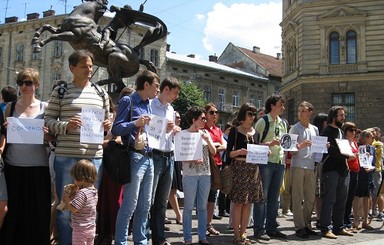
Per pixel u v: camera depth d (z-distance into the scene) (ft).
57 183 17.42
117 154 18.38
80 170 16.69
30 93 18.02
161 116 21.27
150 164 19.49
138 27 153.79
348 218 32.40
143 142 18.92
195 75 177.47
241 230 24.54
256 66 209.77
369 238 28.50
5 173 17.42
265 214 27.58
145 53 160.25
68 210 17.26
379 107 109.19
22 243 17.40
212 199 27.81
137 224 19.49
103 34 34.42
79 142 17.31
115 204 21.06
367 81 110.83
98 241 21.26
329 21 115.03
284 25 132.26
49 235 17.83
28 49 166.50
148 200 19.49
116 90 35.63
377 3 111.04
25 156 17.46
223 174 24.34
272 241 25.64
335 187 28.22
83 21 33.01
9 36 171.22
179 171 29.30
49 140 17.97
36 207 17.53
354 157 30.37
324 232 27.91
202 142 23.30
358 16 112.27
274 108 26.89
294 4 124.16
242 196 24.06
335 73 113.91
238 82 194.70
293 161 28.04
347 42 114.32
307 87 116.57
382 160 39.96
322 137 27.53
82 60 17.70
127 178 18.39
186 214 23.39
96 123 17.29
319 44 116.06
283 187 36.78
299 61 119.55
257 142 25.61
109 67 35.12
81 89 17.87
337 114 29.19
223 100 188.85
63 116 17.39
